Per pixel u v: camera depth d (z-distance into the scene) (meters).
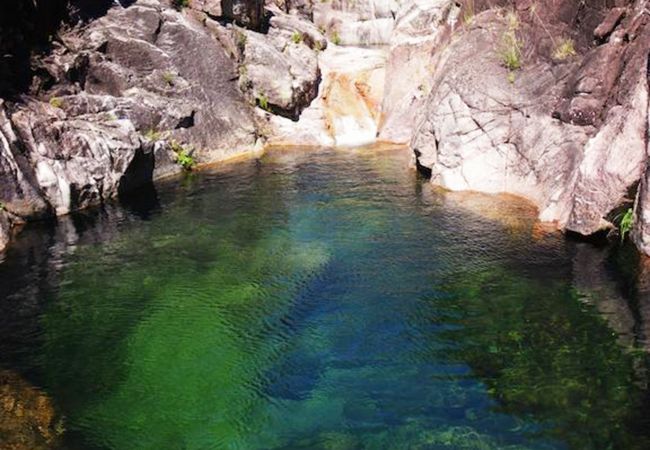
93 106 16.41
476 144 14.85
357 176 16.64
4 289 10.63
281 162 18.42
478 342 8.55
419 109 19.06
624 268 10.21
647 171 10.18
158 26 18.81
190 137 18.36
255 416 7.32
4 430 7.09
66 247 12.34
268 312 9.66
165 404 7.57
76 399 7.69
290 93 20.89
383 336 8.84
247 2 21.81
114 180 15.24
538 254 11.06
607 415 6.93
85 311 9.82
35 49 15.96
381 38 27.98
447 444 6.68
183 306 9.90
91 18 17.98
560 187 12.60
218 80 19.78
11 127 13.73
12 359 8.55
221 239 12.57
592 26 13.66
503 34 16.06
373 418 7.18
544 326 8.80
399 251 11.62
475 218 12.98
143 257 11.78
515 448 6.55
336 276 10.76
